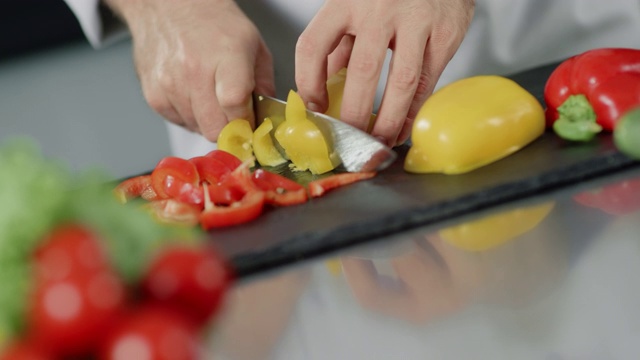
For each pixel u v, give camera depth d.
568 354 0.68
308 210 1.10
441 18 1.29
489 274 0.84
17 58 4.23
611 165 1.07
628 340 0.69
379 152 1.18
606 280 0.79
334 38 1.29
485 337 0.72
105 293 0.59
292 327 0.79
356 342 0.74
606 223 0.91
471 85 1.20
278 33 1.74
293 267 0.96
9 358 0.57
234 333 0.78
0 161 0.64
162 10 1.48
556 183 1.06
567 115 1.20
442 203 1.03
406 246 0.96
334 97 1.35
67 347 0.60
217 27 1.42
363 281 0.88
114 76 3.80
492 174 1.11
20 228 0.62
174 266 0.64
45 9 4.29
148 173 1.38
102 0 1.68
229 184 1.16
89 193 0.65
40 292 0.59
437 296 0.81
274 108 1.33
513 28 1.69
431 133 1.16
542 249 0.88
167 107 1.51
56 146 3.13
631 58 1.20
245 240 1.02
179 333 0.58
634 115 1.05
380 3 1.26
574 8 1.68
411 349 0.72
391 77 1.25
